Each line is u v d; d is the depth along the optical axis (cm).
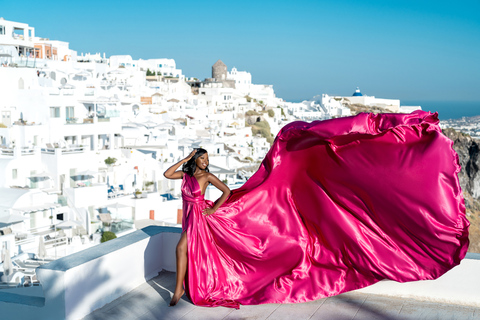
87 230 3469
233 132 8044
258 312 545
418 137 539
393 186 543
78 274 519
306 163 577
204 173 568
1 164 3547
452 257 537
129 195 4031
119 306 555
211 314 539
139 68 12406
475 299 550
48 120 4272
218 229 570
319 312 543
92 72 8588
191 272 557
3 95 4566
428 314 533
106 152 4656
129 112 7062
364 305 557
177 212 4138
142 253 619
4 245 2869
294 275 579
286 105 16150
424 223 535
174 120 7600
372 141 547
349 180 562
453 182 524
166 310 548
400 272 559
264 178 589
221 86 12988
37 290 2052
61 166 3762
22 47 6938
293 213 589
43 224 3384
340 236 575
